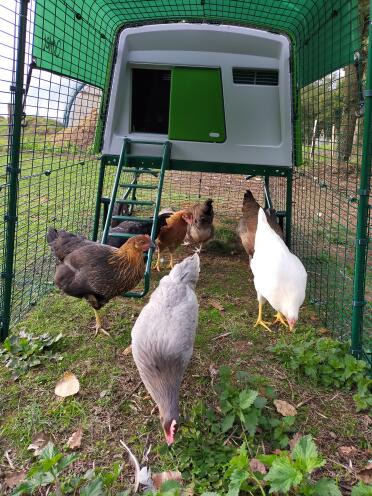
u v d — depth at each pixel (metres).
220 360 1.00
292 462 0.63
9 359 0.97
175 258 1.72
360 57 0.99
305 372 0.94
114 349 1.04
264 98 1.50
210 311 1.25
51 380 0.91
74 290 1.08
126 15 1.53
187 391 0.88
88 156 2.00
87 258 1.07
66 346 1.04
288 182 1.54
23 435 0.77
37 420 0.80
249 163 1.53
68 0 1.23
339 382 0.91
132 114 1.59
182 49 1.48
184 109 1.50
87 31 1.39
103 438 0.76
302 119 1.55
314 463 0.60
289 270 1.05
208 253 1.77
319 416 0.83
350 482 0.68
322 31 1.28
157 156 1.54
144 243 1.11
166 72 1.58
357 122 1.00
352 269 1.50
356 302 0.95
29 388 0.89
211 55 1.47
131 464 0.71
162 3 1.43
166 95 1.61
